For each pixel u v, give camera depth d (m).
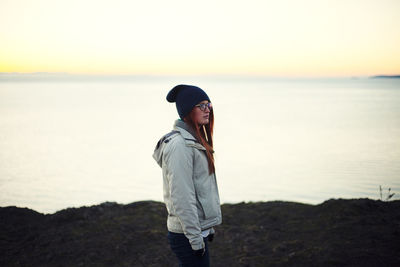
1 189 18.02
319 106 109.50
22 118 75.12
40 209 14.30
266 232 3.78
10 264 3.09
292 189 17.58
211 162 1.92
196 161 1.86
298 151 31.80
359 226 3.62
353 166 23.17
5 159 28.48
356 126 53.06
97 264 3.12
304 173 21.80
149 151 34.19
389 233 3.37
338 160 26.00
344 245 3.21
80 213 4.17
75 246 3.40
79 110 104.50
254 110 98.19
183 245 1.90
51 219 4.06
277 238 3.60
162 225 3.94
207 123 2.02
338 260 2.93
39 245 3.43
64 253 3.27
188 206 1.76
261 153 31.52
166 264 3.12
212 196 1.93
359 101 133.00
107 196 16.91
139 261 3.17
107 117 81.69
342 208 4.16
